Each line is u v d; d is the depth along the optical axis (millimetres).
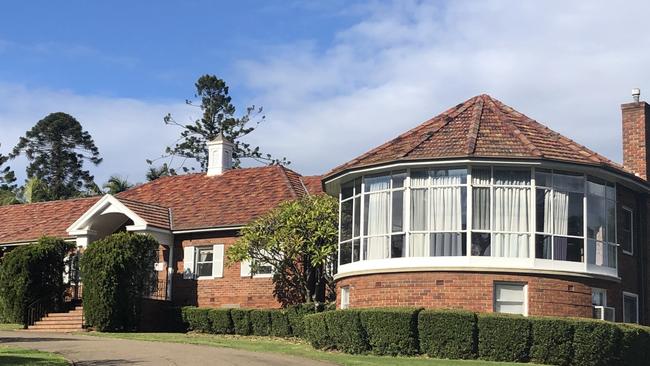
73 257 35812
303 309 29516
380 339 23328
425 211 25969
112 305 30906
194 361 19828
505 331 22484
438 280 25266
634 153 31562
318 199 30953
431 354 22922
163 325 33719
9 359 18422
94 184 77875
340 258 28594
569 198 26094
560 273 25266
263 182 38938
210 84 76500
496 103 29812
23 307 32875
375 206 27047
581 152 26828
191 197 39438
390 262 26125
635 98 32000
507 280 24984
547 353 22328
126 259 31359
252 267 31516
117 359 19984
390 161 26203
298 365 19688
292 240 30000
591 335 22469
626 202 28953
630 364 23297
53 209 43500
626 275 28266
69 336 27672
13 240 40031
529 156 25281
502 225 25406
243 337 30578
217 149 42031
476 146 25859
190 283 35594
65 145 83500
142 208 36375
